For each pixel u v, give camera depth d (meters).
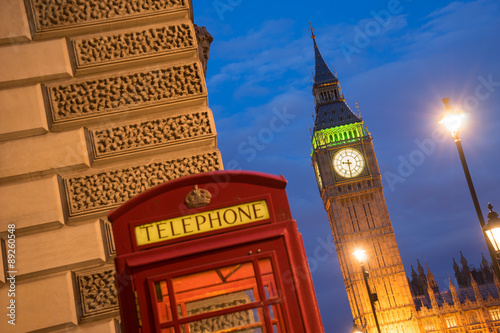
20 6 5.09
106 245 4.75
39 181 4.77
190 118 5.13
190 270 3.19
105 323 4.58
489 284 109.31
